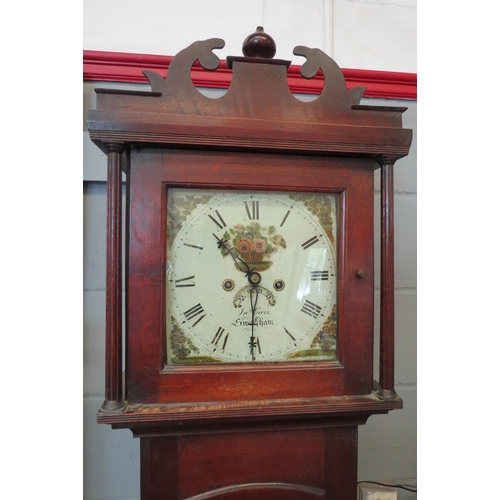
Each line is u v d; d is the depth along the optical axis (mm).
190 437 584
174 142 516
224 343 562
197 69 832
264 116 554
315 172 571
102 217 826
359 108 578
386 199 578
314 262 587
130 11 835
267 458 605
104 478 829
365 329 582
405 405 923
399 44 934
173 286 553
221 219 566
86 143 809
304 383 566
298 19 891
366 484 877
